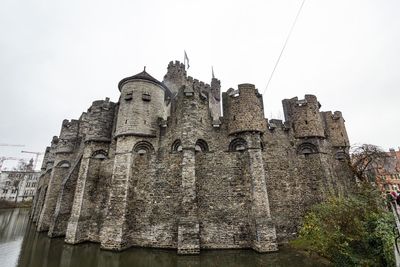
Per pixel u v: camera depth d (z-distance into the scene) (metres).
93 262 16.06
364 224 13.02
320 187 22.64
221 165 21.34
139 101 24.12
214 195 20.45
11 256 17.47
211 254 17.42
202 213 19.91
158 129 23.98
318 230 15.12
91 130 25.80
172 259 16.44
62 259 16.75
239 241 18.95
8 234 26.30
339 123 29.19
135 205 21.33
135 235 20.36
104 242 19.48
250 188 20.19
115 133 24.09
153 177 22.00
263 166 20.95
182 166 20.28
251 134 21.58
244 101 22.67
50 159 39.50
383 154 25.28
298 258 15.75
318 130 24.78
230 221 19.58
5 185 92.44
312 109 25.55
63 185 25.92
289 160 23.19
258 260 15.69
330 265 13.84
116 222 19.88
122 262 15.99
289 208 21.33
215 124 22.86
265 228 18.25
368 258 11.81
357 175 25.06
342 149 28.22
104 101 27.36
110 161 24.78
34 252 18.55
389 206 13.37
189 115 21.81
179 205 20.33
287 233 20.28
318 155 23.80
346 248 12.52
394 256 9.95
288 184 22.19
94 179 24.45
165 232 19.84
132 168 22.09
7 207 63.81
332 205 14.91
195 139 21.33
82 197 23.06
